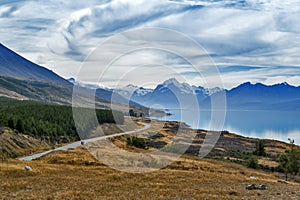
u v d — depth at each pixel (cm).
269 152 14838
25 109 16738
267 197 3312
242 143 16375
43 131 13700
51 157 7231
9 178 4141
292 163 7925
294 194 3700
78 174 4666
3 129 12594
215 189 3766
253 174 6969
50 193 3047
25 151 11056
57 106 17800
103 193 3159
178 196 3127
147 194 3184
